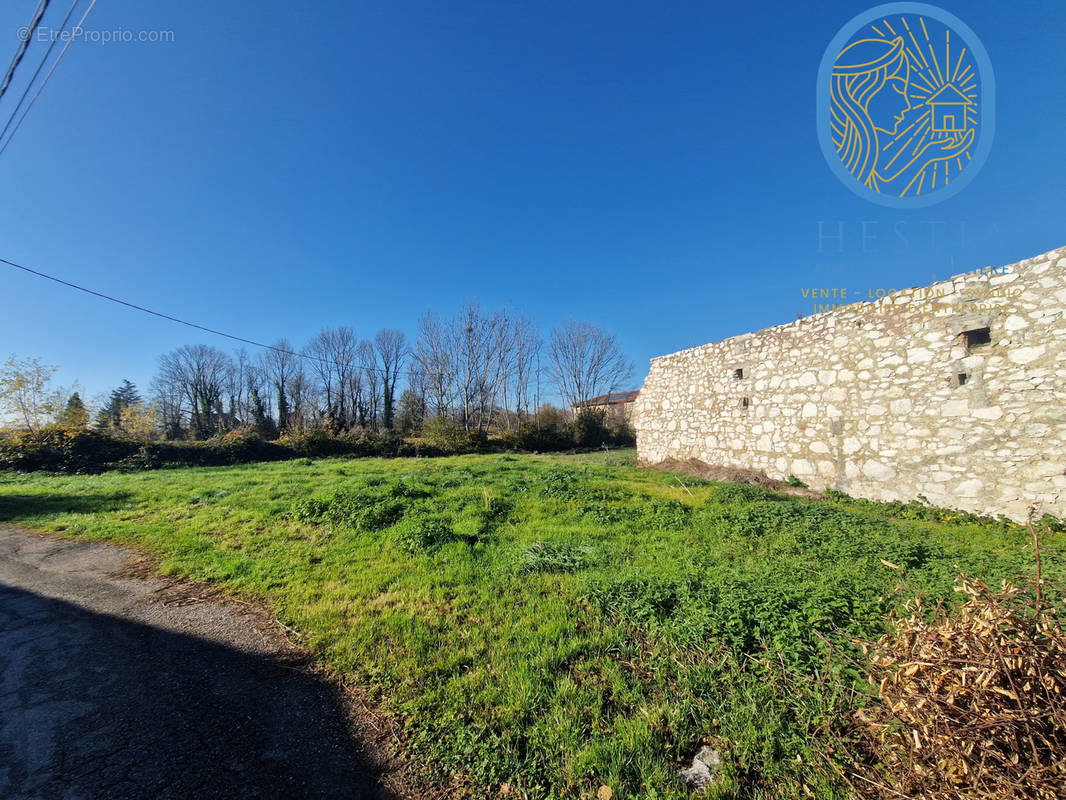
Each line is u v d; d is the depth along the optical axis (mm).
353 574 4922
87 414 22031
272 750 2494
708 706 2631
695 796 2068
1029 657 1705
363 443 24609
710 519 6625
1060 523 6074
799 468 10203
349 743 2535
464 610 3930
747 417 11773
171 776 2293
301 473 14172
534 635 3447
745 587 3725
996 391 7016
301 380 45781
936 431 7719
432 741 2498
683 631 3303
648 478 11938
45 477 14391
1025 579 3236
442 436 26641
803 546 5234
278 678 3172
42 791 2174
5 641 3770
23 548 6527
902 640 2064
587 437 31469
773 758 2236
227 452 20156
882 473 8492
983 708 1727
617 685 2826
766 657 2902
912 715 1836
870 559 4590
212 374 47875
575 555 5047
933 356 7812
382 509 7035
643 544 5586
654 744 2361
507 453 24609
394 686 2969
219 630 3893
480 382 36344
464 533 6113
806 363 10125
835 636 2969
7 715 2787
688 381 14195
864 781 1982
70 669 3328
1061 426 6348
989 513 6977
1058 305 6441
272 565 5293
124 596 4684
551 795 2115
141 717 2773
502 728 2541
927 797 1708
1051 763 1619
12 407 20625
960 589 2117
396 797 2189
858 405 8984
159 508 8781
